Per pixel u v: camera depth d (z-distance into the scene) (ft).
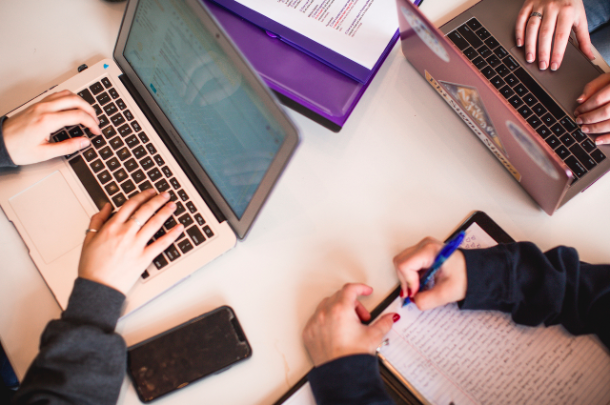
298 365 2.03
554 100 2.38
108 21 2.64
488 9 2.56
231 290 2.15
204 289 2.14
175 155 2.27
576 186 2.25
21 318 2.06
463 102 2.28
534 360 2.04
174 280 2.06
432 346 2.06
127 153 2.27
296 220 2.28
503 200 2.35
